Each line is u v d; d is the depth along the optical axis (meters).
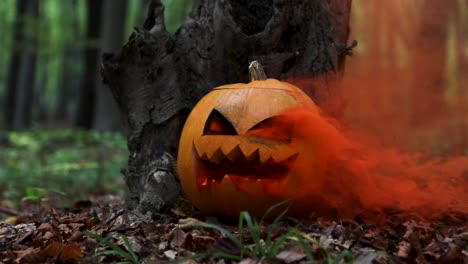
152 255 1.32
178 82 1.78
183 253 1.32
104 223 1.58
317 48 1.75
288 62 1.75
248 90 1.52
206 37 1.75
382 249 1.34
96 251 1.37
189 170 1.55
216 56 1.74
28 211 2.25
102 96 5.97
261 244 1.34
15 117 9.16
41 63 13.71
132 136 1.80
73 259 1.34
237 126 1.48
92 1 7.25
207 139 1.49
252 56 1.73
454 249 1.27
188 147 1.55
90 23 7.25
